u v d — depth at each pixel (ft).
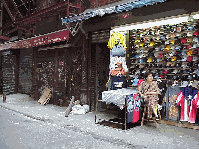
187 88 19.07
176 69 21.16
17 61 48.14
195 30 19.98
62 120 22.66
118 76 24.43
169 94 20.36
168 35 21.74
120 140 15.80
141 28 22.77
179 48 20.85
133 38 24.67
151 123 21.08
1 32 53.57
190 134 17.28
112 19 23.68
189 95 18.90
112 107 27.02
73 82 31.81
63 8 31.81
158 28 22.34
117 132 18.04
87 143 15.67
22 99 40.34
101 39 27.17
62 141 16.08
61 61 33.42
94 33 27.84
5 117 25.03
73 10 32.71
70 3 30.50
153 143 15.10
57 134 18.01
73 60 31.73
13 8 50.44
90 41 28.35
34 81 39.42
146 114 21.40
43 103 34.12
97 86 28.60
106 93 20.48
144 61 23.53
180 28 20.77
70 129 19.66
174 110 20.03
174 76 21.03
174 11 18.62
